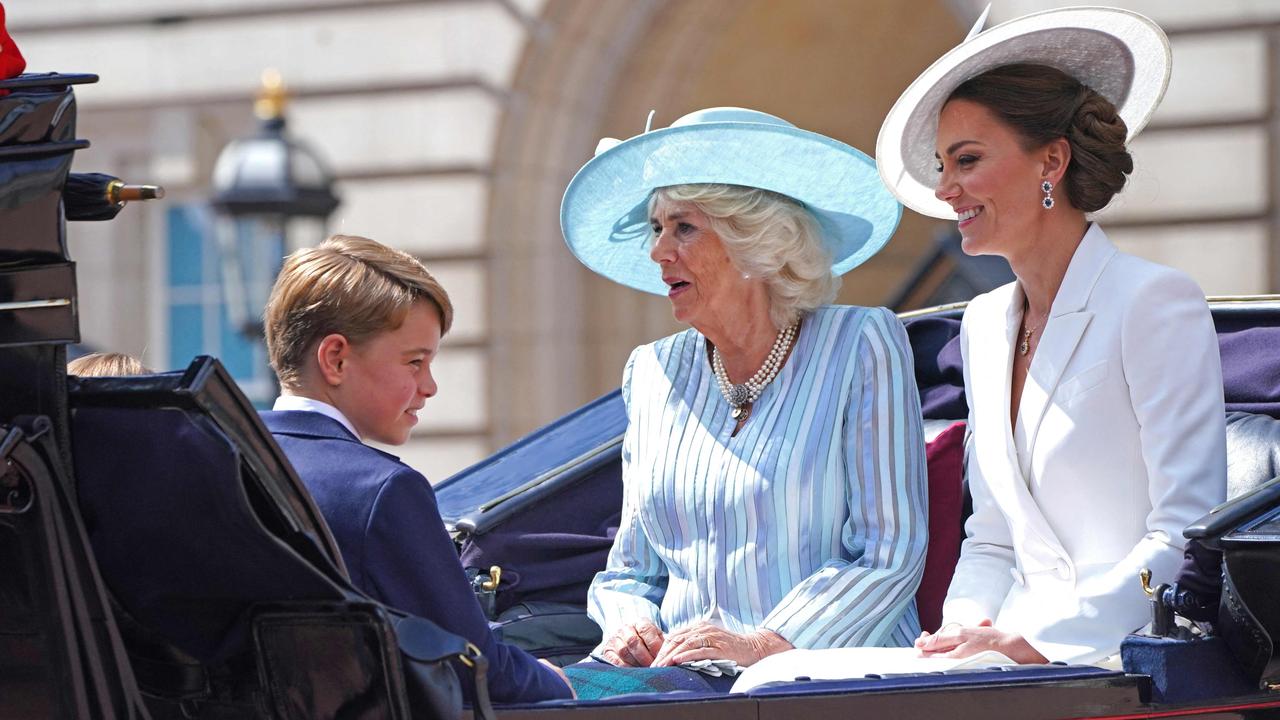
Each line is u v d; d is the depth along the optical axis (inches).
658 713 268.2
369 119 1352.1
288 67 1369.3
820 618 352.8
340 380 294.2
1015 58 364.5
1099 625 323.0
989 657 310.7
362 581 273.6
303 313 292.8
